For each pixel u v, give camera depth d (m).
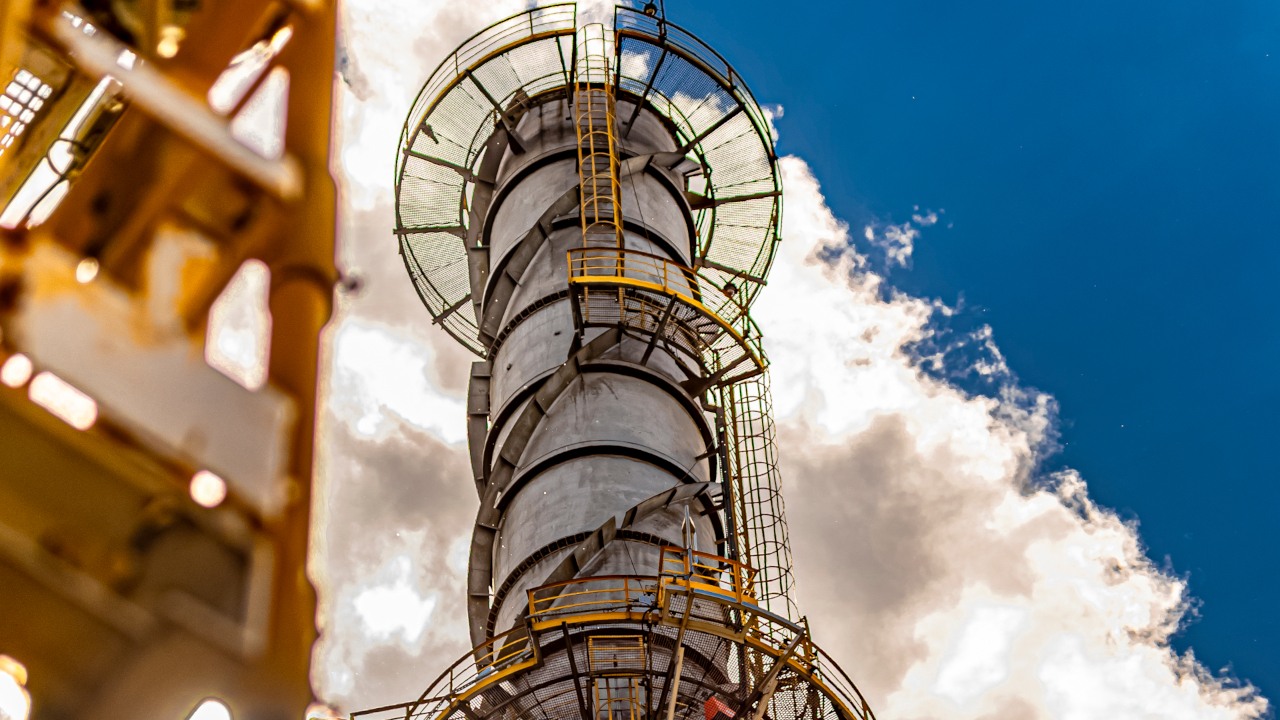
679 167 36.31
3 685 5.50
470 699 24.28
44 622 5.60
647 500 26.55
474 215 36.69
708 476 29.72
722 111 39.19
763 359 30.62
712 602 24.55
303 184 7.18
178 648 5.65
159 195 7.04
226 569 5.87
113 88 8.57
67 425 5.77
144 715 5.59
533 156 34.91
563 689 24.06
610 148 33.53
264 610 5.87
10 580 5.59
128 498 5.80
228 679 5.69
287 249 6.97
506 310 32.62
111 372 6.12
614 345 29.80
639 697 23.75
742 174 40.34
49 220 7.18
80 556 5.69
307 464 6.41
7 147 8.83
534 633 24.17
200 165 7.09
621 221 32.28
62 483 5.73
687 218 35.44
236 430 6.27
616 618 23.91
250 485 6.12
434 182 39.53
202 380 6.34
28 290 6.20
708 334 31.30
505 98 37.97
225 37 7.66
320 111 7.51
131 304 6.52
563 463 28.14
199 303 6.75
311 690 5.88
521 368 30.20
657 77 38.25
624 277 30.36
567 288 31.02
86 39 7.16
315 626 6.01
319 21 7.78
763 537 29.56
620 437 28.27
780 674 24.41
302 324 6.79
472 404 33.38
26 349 6.02
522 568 26.75
